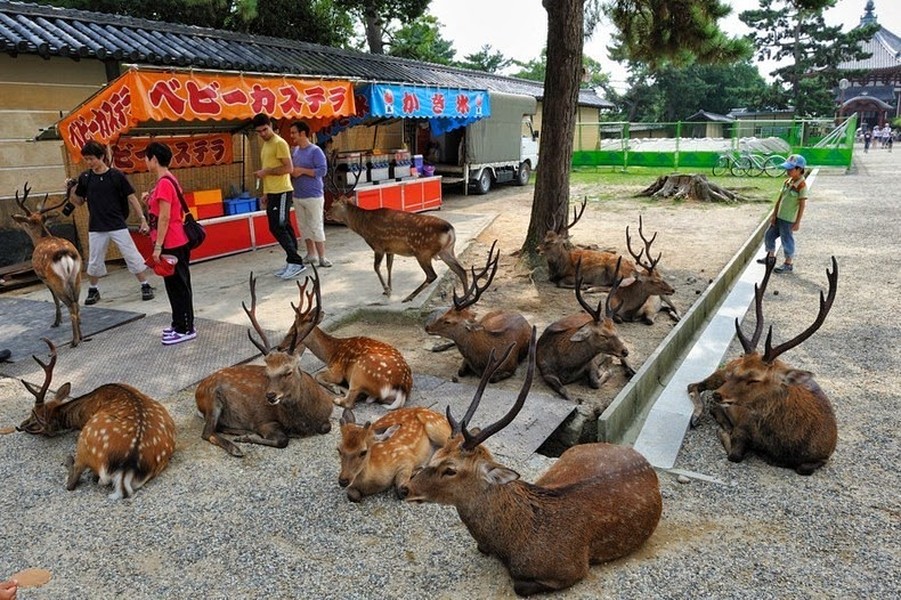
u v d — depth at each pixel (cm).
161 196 547
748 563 312
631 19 1220
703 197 1586
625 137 2552
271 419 429
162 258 552
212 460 402
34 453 415
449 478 283
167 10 1725
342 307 684
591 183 2062
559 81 830
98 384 498
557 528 283
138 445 367
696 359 577
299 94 903
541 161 864
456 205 1491
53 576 302
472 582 298
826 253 990
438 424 385
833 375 543
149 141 910
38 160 892
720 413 448
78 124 759
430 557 315
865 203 1500
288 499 361
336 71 1172
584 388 518
